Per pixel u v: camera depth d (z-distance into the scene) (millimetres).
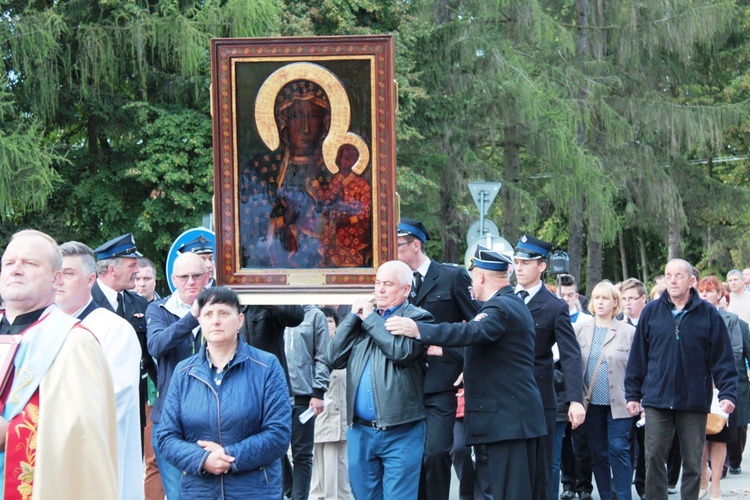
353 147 7977
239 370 6430
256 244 8047
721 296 12664
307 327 10180
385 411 7641
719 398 9477
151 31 21344
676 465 11617
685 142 33219
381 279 7676
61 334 4844
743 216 38125
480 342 7715
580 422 9383
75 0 21562
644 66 35750
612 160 32719
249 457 6230
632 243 53000
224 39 7977
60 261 5098
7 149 19016
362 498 7910
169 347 7820
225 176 8047
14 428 4688
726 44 39531
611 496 10938
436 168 27219
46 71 20844
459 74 26969
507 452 7926
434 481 8523
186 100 23750
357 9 25609
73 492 4598
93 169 24422
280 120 8000
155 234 23859
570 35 28422
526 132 27984
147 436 9359
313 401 9828
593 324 10727
